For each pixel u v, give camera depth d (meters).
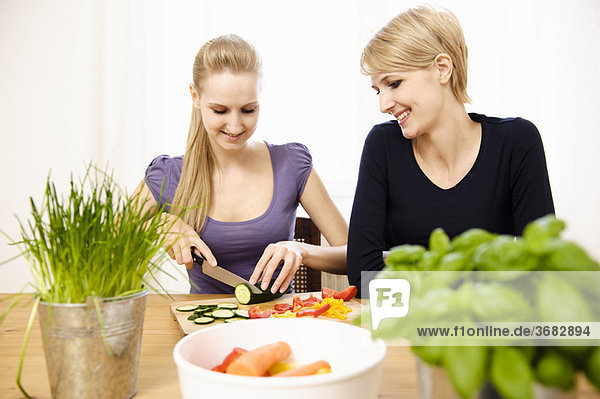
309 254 1.49
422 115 1.33
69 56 2.80
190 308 1.14
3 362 0.77
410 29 1.28
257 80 1.42
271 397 0.46
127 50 2.76
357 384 0.49
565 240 0.38
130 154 2.77
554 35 2.71
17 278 2.81
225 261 1.63
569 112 2.72
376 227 1.45
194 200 1.59
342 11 2.82
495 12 2.73
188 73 2.80
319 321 0.64
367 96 2.82
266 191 1.66
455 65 1.33
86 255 0.58
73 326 0.56
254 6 2.81
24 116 2.80
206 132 1.59
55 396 0.59
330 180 2.83
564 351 0.36
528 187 1.38
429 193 1.42
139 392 0.65
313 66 2.82
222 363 0.59
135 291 0.61
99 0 2.74
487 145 1.40
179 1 2.78
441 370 0.40
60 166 2.81
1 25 2.78
